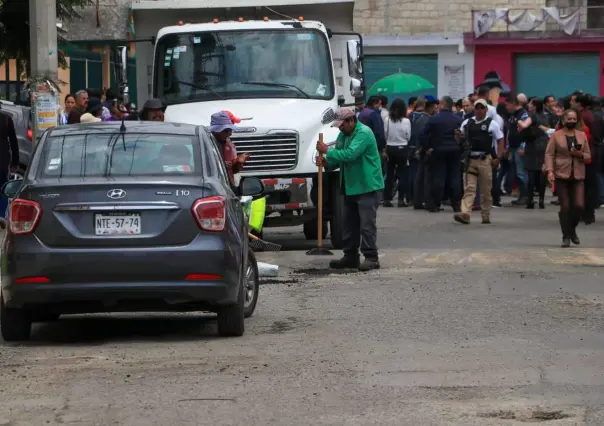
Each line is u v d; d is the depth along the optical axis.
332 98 34.38
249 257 21.80
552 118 53.91
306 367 16.91
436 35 83.75
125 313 23.23
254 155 32.41
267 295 24.84
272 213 33.12
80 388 15.55
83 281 18.22
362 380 16.00
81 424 13.67
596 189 41.81
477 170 42.38
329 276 28.08
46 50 33.91
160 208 18.41
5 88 55.78
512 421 13.73
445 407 14.42
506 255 31.97
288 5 36.34
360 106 48.09
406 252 32.91
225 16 36.66
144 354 18.11
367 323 21.06
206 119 32.84
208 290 18.52
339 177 32.38
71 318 22.53
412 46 84.06
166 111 33.94
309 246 35.03
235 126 32.31
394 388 15.49
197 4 36.22
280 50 34.69
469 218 42.59
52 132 20.03
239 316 19.56
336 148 29.09
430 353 18.00
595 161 41.44
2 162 34.19
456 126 47.16
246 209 26.66
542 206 49.91
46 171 19.14
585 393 15.16
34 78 33.88
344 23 36.59
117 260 18.20
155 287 18.31
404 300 23.92
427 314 22.05
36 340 19.73
